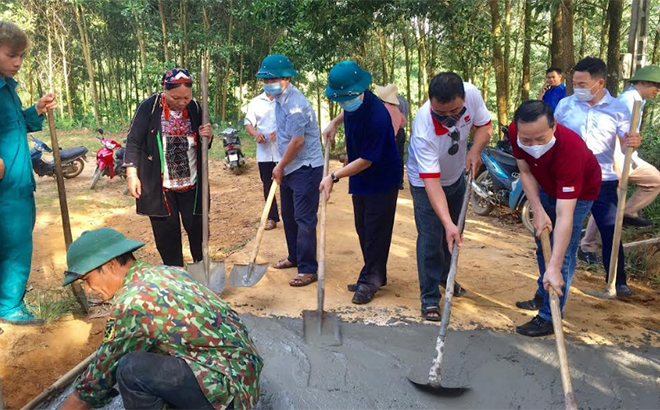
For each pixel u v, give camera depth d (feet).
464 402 9.58
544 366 10.62
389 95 17.51
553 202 11.46
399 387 9.89
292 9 35.27
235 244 18.88
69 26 60.90
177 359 7.13
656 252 16.22
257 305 13.16
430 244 12.14
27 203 11.82
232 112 66.03
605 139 13.30
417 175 11.98
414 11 32.27
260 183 30.83
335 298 13.64
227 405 7.24
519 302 13.23
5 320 11.75
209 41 55.67
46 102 12.02
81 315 12.52
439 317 12.43
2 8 55.16
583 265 16.44
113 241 7.55
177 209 13.97
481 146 12.16
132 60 66.69
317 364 10.52
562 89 22.02
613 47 26.81
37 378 10.27
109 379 7.33
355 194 13.03
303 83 60.29
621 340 11.60
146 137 13.14
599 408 9.41
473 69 39.52
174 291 7.24
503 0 39.78
